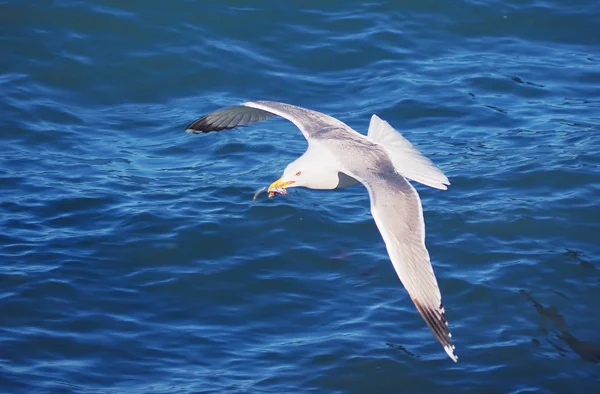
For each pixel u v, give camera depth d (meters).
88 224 15.69
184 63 20.69
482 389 12.28
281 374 12.51
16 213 15.91
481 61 20.91
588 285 14.09
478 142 18.05
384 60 20.89
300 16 21.98
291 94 19.91
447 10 22.25
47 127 18.64
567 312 13.62
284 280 14.38
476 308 13.72
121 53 20.81
